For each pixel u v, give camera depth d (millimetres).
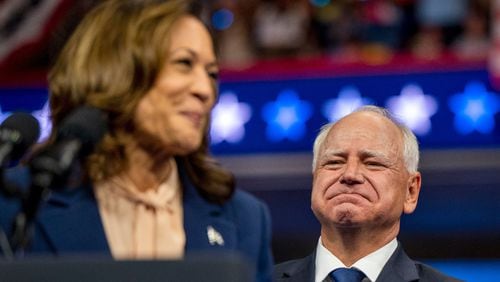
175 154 4176
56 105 4125
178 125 3996
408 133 5793
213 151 15539
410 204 5793
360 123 5703
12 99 16047
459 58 15117
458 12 16453
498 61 14891
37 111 15945
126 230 4098
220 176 4348
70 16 4355
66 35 4301
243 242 4277
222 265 2861
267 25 16688
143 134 4059
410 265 5676
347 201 5551
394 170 5625
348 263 5648
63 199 4078
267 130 15469
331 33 16703
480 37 16234
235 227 4270
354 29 16719
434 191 14930
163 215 4129
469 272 14664
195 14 4125
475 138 14930
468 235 14742
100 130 3480
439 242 14773
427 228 14898
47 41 16609
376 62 15297
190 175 4297
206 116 4082
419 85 15117
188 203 4246
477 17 16281
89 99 4012
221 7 16797
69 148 3367
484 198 14797
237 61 16328
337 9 16828
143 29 4016
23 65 16422
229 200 4363
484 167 14805
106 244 4031
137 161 4121
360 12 16797
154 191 4180
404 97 15141
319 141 5805
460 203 14820
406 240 14852
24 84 16062
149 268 2875
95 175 4078
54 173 3334
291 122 15406
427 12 16531
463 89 14992
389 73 15203
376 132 5656
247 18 16766
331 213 5578
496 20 15234
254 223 4367
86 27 4137
